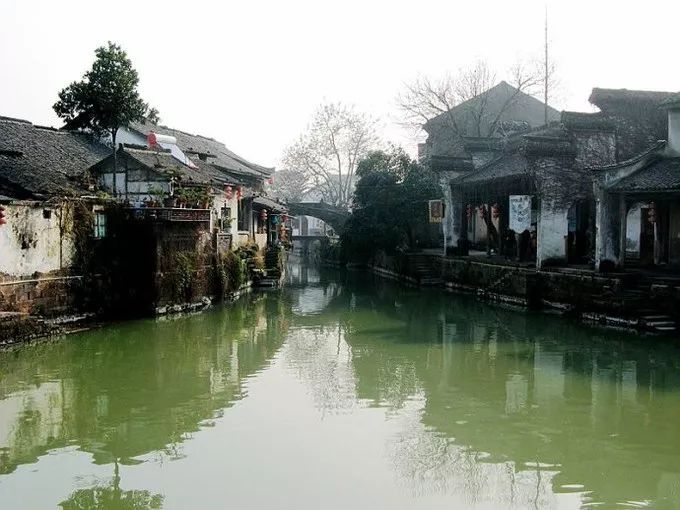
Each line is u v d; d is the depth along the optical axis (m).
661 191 19.38
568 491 8.84
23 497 8.64
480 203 32.06
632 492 8.81
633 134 26.22
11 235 17.16
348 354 17.30
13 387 13.72
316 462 9.79
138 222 21.20
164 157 26.66
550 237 24.09
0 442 10.64
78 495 8.69
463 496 8.69
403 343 18.75
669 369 14.95
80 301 19.73
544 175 24.00
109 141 30.02
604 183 21.08
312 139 61.19
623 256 21.34
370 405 12.62
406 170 42.06
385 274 43.44
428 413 12.12
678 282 19.05
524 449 10.33
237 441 10.66
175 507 8.30
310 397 13.20
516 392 13.41
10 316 16.61
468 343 18.50
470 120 47.66
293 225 76.62
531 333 19.55
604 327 19.80
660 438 10.75
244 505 8.36
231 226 29.86
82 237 19.86
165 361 16.12
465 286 30.31
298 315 24.42
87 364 15.60
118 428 11.31
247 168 44.91
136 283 21.39
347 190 61.62
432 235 42.31
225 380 14.47
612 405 12.46
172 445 10.48
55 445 10.54
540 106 49.00
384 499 8.59
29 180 20.11
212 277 25.48
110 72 24.09
